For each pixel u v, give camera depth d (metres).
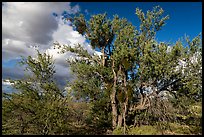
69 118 26.58
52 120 22.00
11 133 21.94
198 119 28.00
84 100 31.55
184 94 29.27
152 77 29.09
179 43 27.89
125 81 30.48
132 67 29.81
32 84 22.97
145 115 30.34
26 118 22.12
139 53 29.89
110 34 33.50
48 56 23.69
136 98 32.16
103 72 32.34
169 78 28.56
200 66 27.89
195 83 27.88
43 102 22.53
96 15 33.19
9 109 21.83
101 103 31.89
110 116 31.91
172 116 30.14
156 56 28.06
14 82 22.53
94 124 30.42
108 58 33.84
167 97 30.19
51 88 22.94
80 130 27.56
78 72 32.88
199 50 27.98
